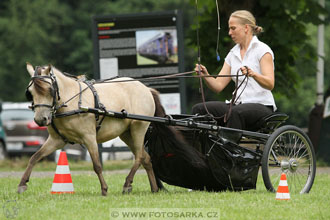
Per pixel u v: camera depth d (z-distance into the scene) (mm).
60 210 9930
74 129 11641
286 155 12594
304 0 23047
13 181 15891
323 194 12297
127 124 12656
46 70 11148
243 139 13000
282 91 23578
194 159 12227
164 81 20875
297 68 23672
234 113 12266
